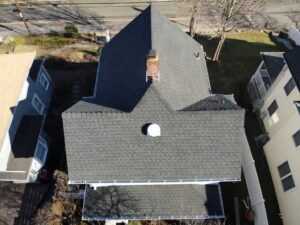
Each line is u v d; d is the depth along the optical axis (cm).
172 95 2067
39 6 4416
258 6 4150
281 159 2716
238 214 2616
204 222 2370
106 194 2328
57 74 3497
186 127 1989
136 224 2497
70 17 4272
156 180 2092
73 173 2081
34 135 2731
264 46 3991
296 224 2414
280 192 2708
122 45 2584
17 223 2583
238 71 3666
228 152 2059
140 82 2119
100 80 2550
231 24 3928
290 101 2650
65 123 1956
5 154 2561
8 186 2773
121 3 4506
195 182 2230
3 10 4334
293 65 2608
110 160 2048
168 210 2278
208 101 2266
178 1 4494
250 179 2641
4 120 2497
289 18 4419
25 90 2775
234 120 1989
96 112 1936
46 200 2658
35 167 2714
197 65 2636
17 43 3856
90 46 3828
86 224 2484
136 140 2006
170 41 2447
